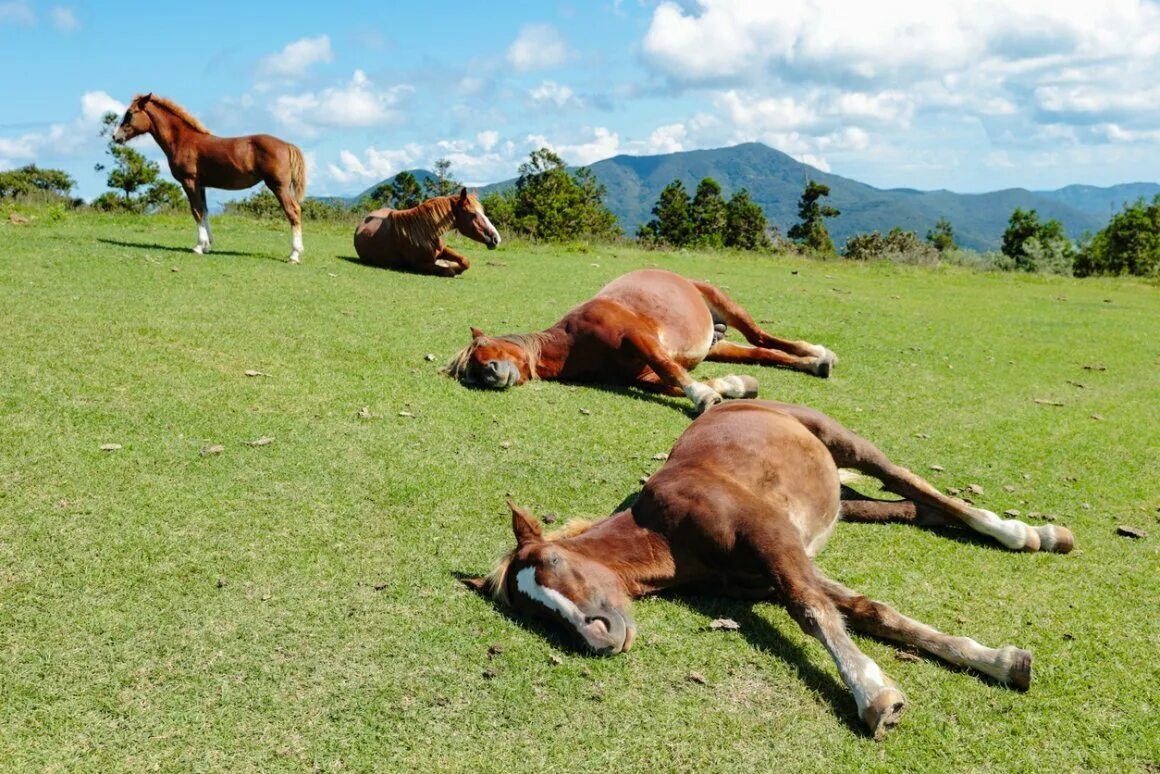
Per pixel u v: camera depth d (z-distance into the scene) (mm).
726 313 8617
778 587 3529
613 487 5246
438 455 5523
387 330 8695
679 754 2924
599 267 15969
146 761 2777
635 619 3740
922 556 4555
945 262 26562
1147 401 8492
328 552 4176
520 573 3600
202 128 12242
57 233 13711
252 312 8844
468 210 12922
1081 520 5242
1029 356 10320
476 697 3164
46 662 3223
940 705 3246
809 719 3141
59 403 5688
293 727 2963
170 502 4539
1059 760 2979
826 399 7621
